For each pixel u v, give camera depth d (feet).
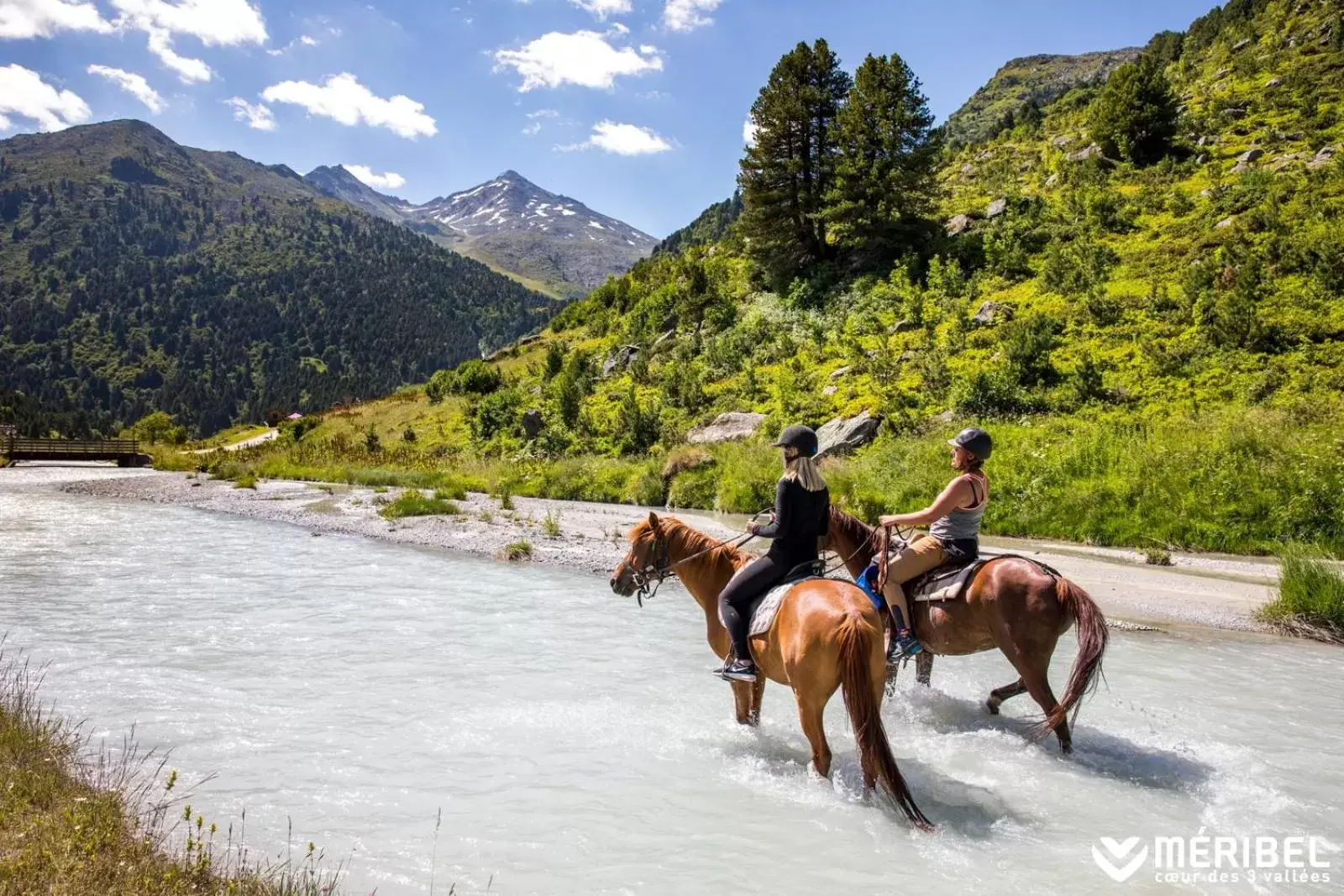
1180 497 55.77
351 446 140.36
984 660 30.91
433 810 17.76
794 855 15.78
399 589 42.01
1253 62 188.65
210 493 92.17
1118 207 120.88
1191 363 77.51
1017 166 176.76
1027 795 18.45
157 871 13.96
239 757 20.51
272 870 14.75
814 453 20.20
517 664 28.86
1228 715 24.02
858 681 16.40
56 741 20.22
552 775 19.60
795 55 144.36
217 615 35.88
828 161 142.10
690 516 70.95
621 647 31.35
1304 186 106.63
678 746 21.49
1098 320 91.25
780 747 21.43
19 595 39.58
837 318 121.70
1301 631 34.68
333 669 28.04
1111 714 24.13
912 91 135.23
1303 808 17.90
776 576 19.94
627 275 238.48
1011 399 78.33
